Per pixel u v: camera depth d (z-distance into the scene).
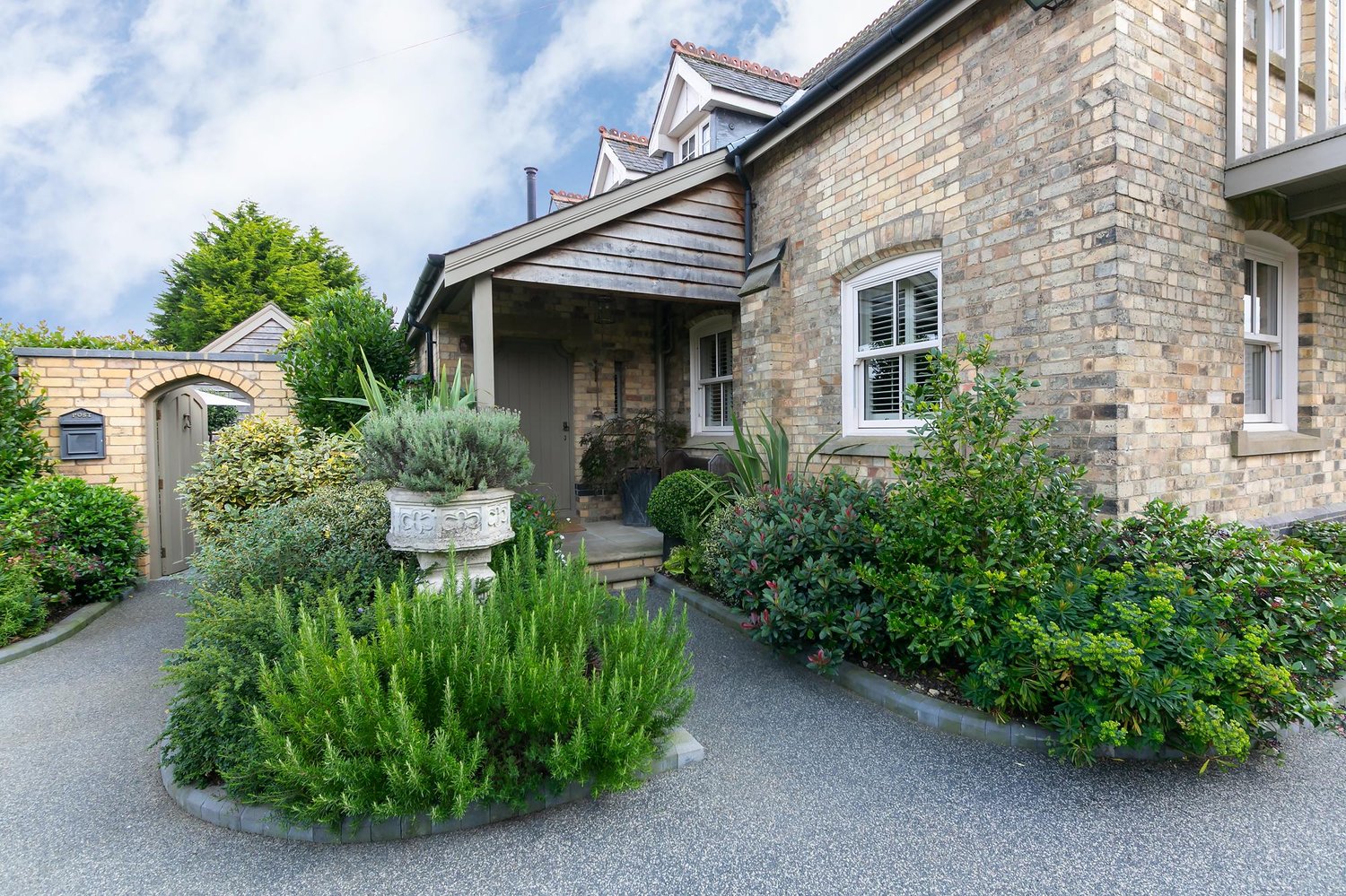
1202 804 2.37
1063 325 3.78
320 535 3.64
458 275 5.29
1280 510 4.43
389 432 3.42
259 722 2.12
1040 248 3.90
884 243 4.98
